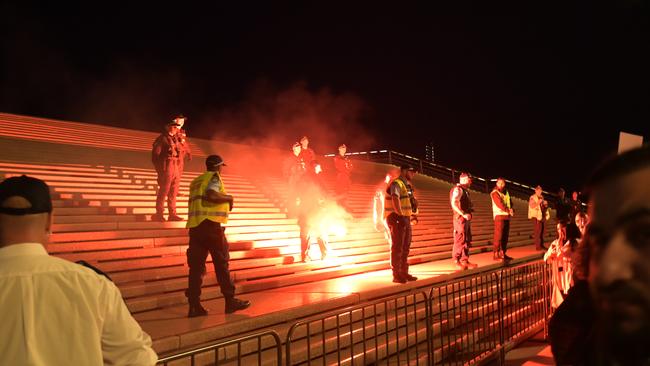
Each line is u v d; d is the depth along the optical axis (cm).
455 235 1118
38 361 187
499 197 1281
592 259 94
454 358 733
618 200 90
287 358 474
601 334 92
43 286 196
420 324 789
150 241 878
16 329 189
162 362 370
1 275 194
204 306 714
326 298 756
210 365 553
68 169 1150
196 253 641
